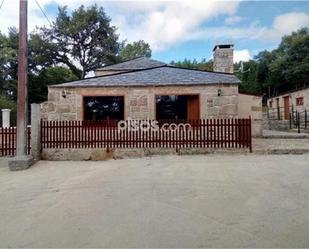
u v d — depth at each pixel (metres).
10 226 4.75
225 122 11.44
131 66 23.81
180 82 16.06
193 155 11.25
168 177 7.84
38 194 6.59
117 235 4.25
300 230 4.27
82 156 11.33
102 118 16.30
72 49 43.78
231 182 7.11
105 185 7.18
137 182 7.39
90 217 5.01
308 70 39.84
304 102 23.03
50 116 16.11
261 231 4.25
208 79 16.44
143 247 3.86
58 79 40.81
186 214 5.03
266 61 47.97
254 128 17.58
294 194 6.03
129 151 11.38
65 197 6.26
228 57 21.36
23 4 10.43
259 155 11.04
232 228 4.39
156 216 4.96
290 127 22.42
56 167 9.95
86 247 3.91
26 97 10.48
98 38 44.72
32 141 11.05
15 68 39.09
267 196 5.93
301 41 41.75
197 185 6.93
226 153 11.30
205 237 4.10
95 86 16.09
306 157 10.39
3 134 11.52
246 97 17.98
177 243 3.95
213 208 5.30
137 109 16.16
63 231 4.46
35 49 41.31
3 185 7.62
